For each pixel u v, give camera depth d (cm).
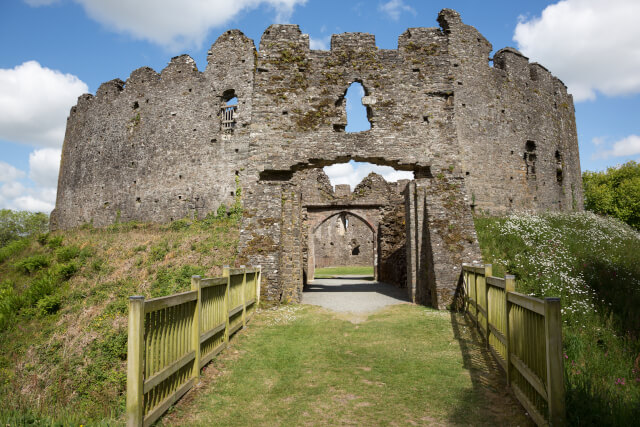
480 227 1622
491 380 539
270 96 1243
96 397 842
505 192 2419
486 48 2500
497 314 607
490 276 684
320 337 795
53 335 1330
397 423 429
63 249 2288
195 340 538
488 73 2477
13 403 853
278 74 1254
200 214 2616
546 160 2650
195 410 457
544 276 1049
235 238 2000
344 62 1274
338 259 4091
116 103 3158
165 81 2916
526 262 1188
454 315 992
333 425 426
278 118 1233
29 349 1260
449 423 424
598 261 1114
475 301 847
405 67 1277
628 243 1366
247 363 628
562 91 2903
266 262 1145
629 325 784
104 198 3095
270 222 1184
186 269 1627
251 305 1003
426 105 1260
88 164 3278
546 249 1269
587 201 3566
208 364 609
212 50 2786
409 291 1307
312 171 2462
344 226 4288
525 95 2623
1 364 1212
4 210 4953
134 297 369
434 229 1170
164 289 1455
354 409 465
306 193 2431
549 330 348
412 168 1274
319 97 1250
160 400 432
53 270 1988
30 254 2588
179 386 487
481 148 2364
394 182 2405
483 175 2348
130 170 2973
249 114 2591
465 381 541
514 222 1608
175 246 2009
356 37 1291
